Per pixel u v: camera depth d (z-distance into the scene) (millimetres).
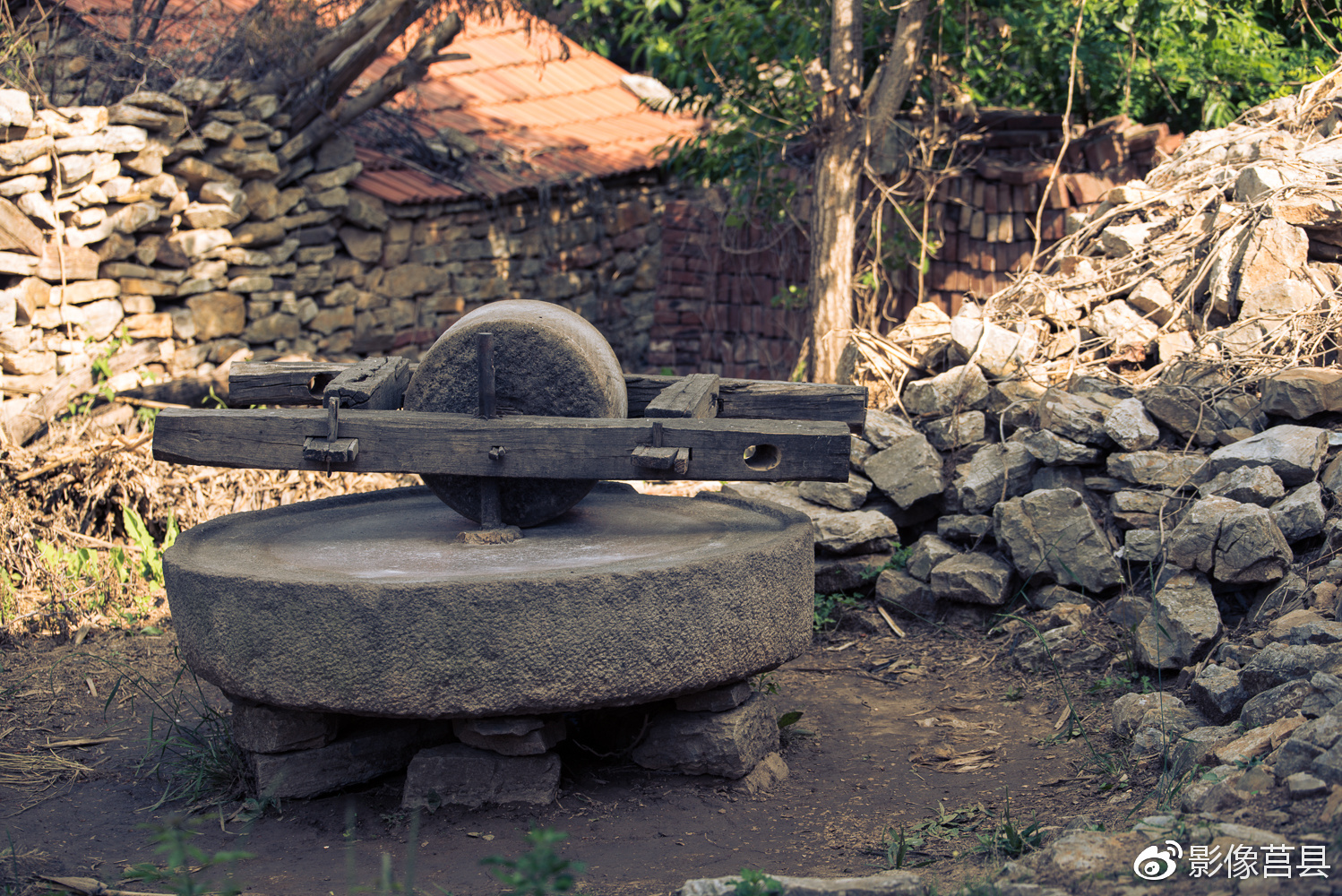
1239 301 5402
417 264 10391
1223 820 2611
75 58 8219
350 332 9930
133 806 3584
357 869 3074
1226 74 8891
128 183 7988
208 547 3770
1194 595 4203
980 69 8539
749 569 3410
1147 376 5449
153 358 8367
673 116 13156
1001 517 5023
